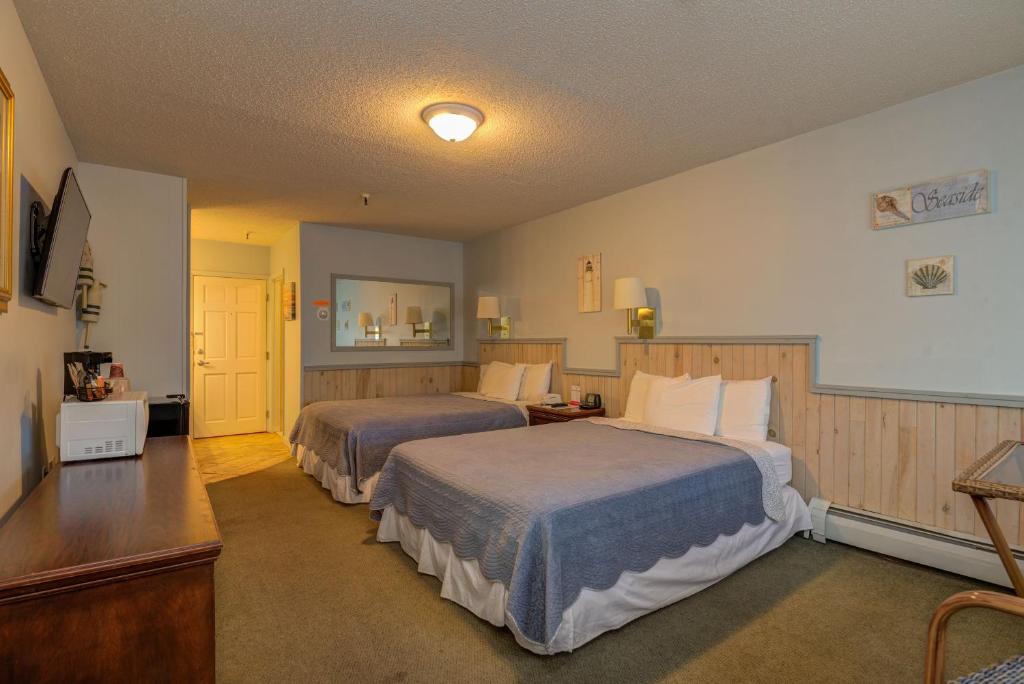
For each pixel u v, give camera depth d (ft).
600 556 6.20
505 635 6.45
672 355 12.17
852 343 9.19
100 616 3.52
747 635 6.42
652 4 5.98
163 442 7.66
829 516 9.20
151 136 9.73
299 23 6.35
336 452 12.09
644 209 12.82
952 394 8.02
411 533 8.57
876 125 8.87
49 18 6.16
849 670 5.75
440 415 13.00
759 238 10.50
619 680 5.59
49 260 6.05
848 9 6.10
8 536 3.94
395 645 6.25
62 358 8.36
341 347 17.81
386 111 8.75
